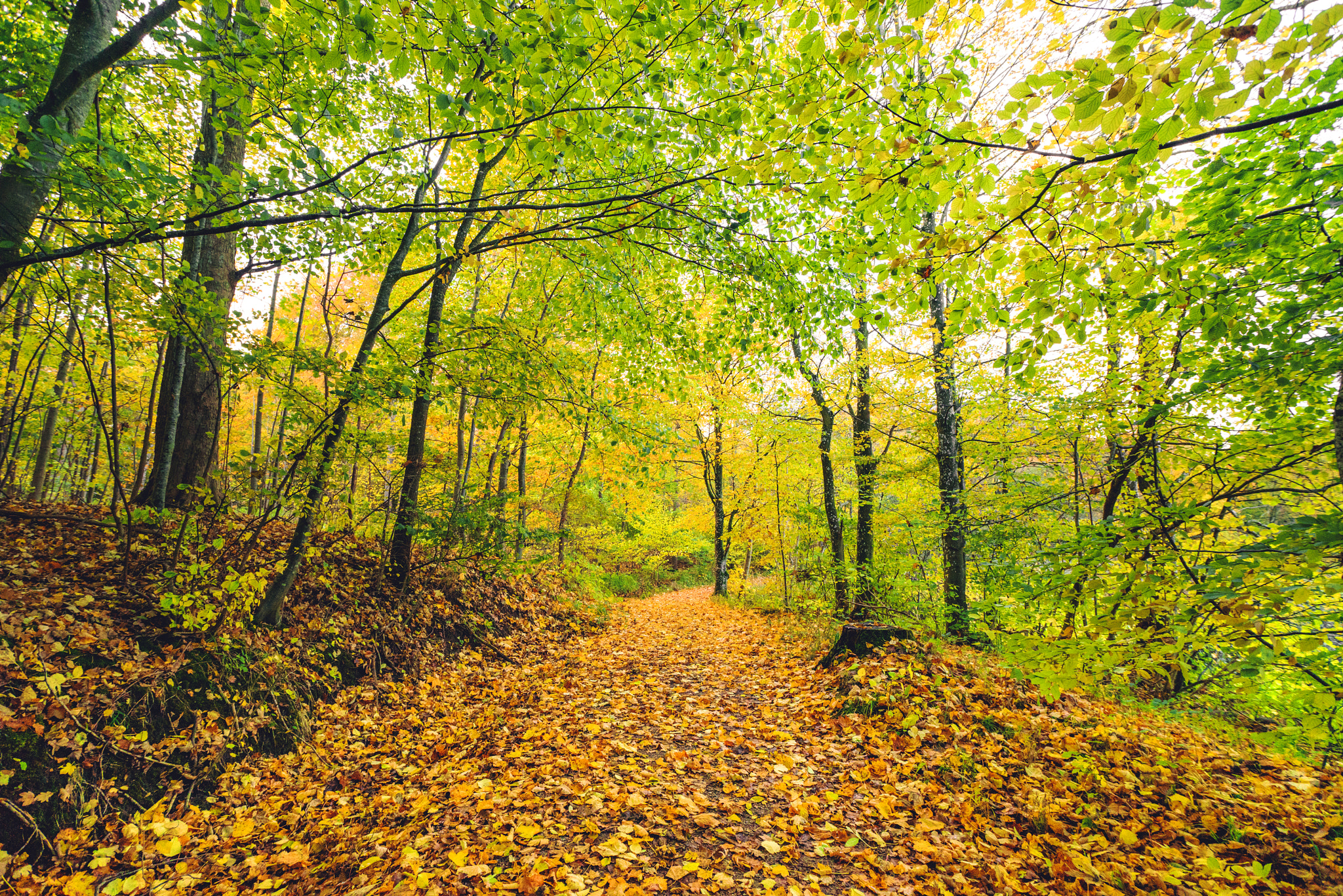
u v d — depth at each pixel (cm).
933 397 963
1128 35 200
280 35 301
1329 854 280
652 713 545
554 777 381
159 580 477
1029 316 321
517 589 1041
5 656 334
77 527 553
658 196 480
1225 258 330
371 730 499
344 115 467
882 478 941
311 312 1426
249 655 472
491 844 292
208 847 321
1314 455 363
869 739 450
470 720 533
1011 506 760
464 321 675
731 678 693
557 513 1633
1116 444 691
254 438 1160
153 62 301
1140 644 300
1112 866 279
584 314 819
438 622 744
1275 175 315
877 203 308
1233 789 347
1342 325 333
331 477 554
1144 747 396
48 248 339
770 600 1355
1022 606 537
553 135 311
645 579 2448
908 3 245
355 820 348
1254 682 246
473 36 284
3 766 290
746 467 1484
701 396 1362
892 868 289
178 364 643
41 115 268
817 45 271
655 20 288
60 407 980
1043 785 360
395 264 600
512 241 552
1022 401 824
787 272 522
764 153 321
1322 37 180
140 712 367
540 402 682
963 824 328
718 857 295
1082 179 257
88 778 319
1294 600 230
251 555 527
